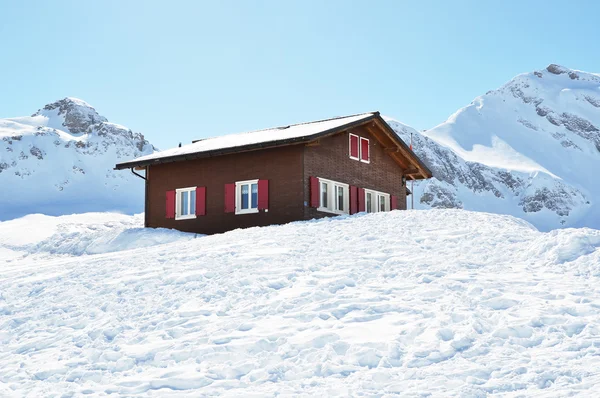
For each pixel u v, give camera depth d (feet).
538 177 544.21
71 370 25.63
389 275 35.58
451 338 25.22
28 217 187.83
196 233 85.97
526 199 524.93
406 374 22.12
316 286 33.71
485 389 20.43
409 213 62.28
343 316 28.78
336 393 20.97
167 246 57.31
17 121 506.48
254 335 27.09
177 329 29.14
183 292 35.60
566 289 30.30
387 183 99.96
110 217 183.73
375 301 30.45
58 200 350.23
